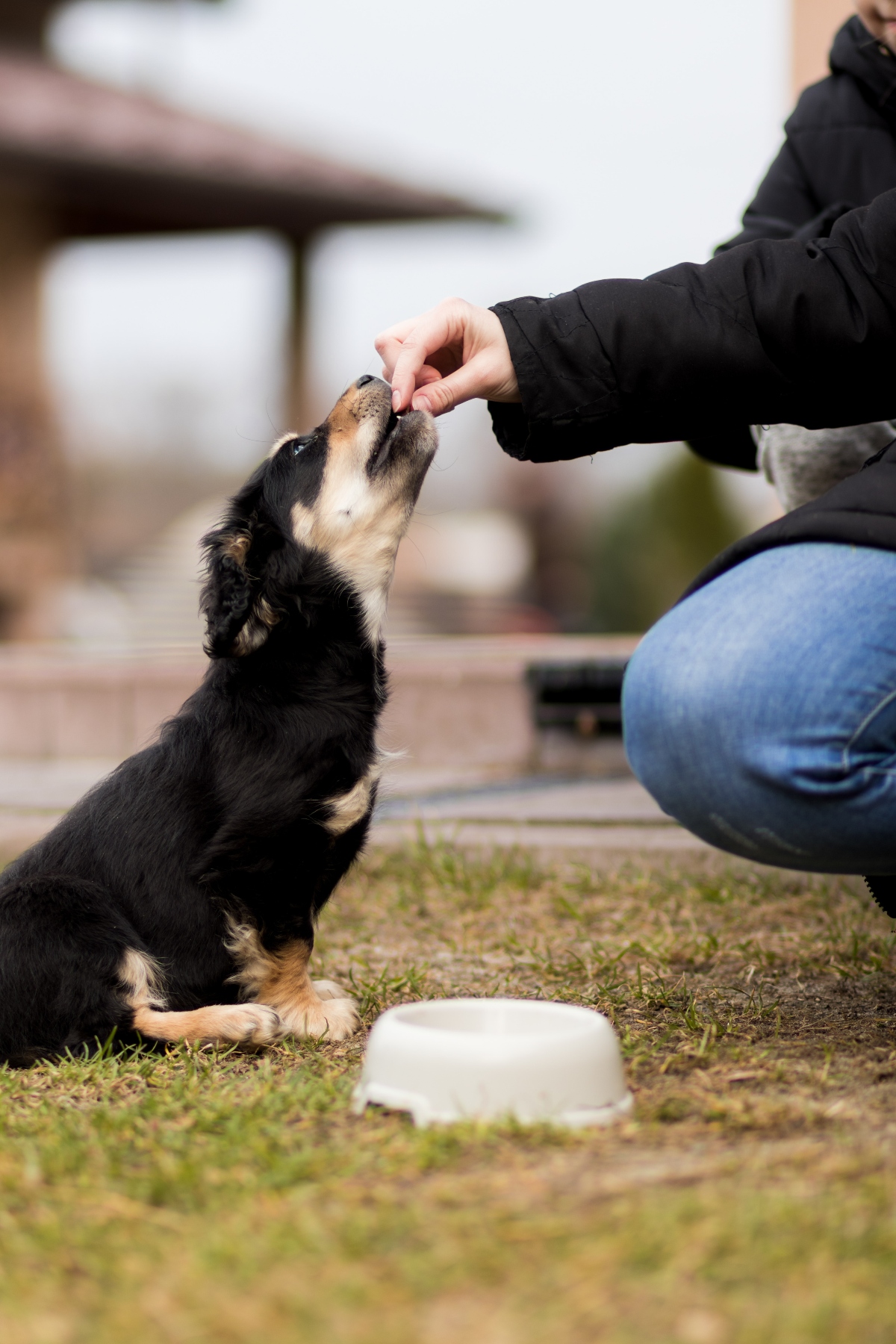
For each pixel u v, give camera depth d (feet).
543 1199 5.62
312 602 10.59
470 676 22.74
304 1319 4.60
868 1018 9.05
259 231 56.49
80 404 67.31
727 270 7.96
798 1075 7.54
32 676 24.32
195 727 10.30
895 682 6.77
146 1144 6.69
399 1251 5.13
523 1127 6.47
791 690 6.75
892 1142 6.27
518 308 8.12
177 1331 4.60
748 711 6.81
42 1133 6.99
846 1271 4.83
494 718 22.84
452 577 78.59
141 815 10.01
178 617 53.67
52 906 9.50
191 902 9.83
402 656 23.97
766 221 12.51
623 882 14.52
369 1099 7.12
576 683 22.75
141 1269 5.10
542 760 22.77
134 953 9.60
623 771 22.57
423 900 14.11
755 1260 4.88
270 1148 6.42
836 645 6.76
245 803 9.80
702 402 7.97
